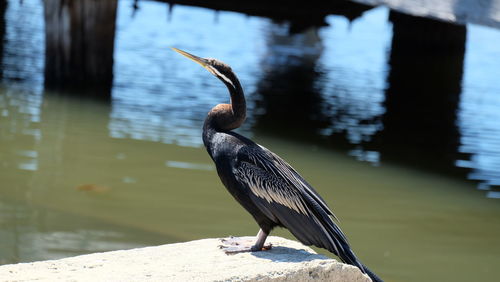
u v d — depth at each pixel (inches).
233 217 383.9
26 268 200.7
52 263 205.5
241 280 197.5
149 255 215.9
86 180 426.0
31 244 327.3
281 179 212.1
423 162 529.0
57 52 647.8
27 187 407.2
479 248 367.9
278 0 701.3
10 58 744.3
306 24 812.6
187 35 961.5
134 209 386.0
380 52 989.8
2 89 624.4
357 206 421.7
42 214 368.8
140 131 536.1
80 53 651.5
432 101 740.7
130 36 923.4
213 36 971.9
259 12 712.4
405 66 901.2
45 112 566.9
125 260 210.7
